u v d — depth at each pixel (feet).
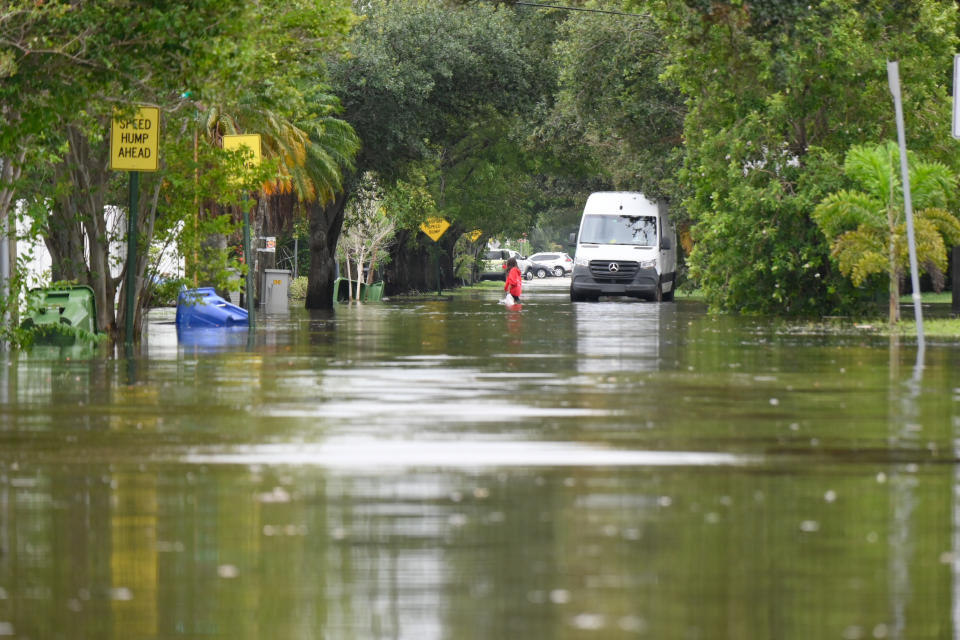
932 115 337.72
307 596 59.06
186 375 162.20
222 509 78.33
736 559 65.92
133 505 79.36
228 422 116.26
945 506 79.36
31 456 97.45
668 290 518.37
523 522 74.69
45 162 236.63
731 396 137.90
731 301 351.25
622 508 78.79
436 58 486.38
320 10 220.23
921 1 330.75
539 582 61.46
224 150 252.42
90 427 112.68
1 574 63.05
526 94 532.32
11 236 213.46
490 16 518.78
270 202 448.65
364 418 119.24
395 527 73.36
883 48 332.19
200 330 278.26
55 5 173.37
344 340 238.68
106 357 193.36
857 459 96.84
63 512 77.30
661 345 221.05
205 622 55.16
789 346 216.74
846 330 266.77
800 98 338.13
